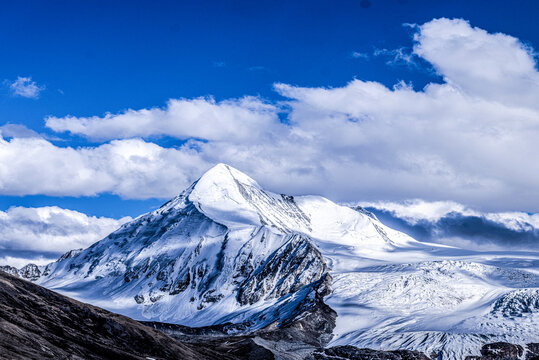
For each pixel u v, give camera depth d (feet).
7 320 302.66
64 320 348.79
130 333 385.50
